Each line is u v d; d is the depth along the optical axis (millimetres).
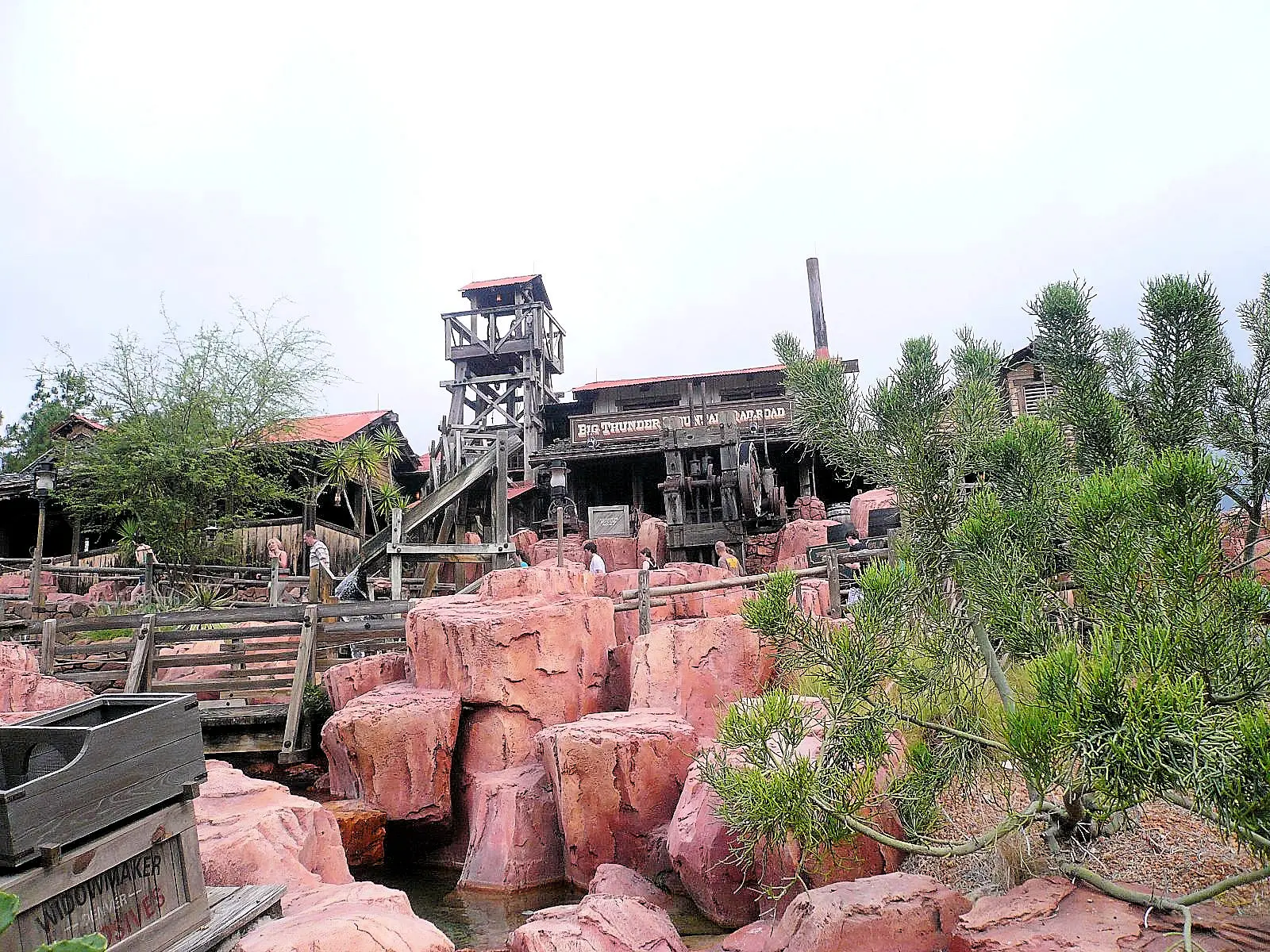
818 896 4625
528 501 30984
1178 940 3635
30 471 24828
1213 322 5227
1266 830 2859
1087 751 3145
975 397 5328
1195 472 3578
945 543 5070
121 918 3594
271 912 4496
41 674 10898
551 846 8391
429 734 9070
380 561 14938
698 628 9578
